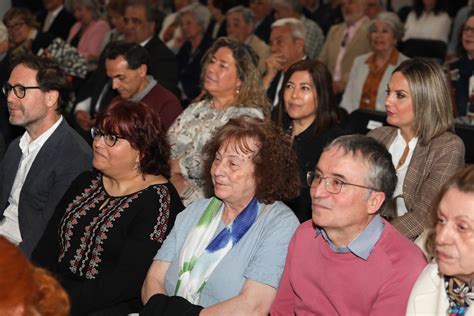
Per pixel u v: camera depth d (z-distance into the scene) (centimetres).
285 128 384
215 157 270
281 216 262
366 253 233
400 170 330
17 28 670
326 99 366
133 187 302
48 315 162
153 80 478
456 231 202
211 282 262
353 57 657
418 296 219
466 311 208
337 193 230
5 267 156
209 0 802
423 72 322
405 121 327
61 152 350
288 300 254
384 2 786
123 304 289
